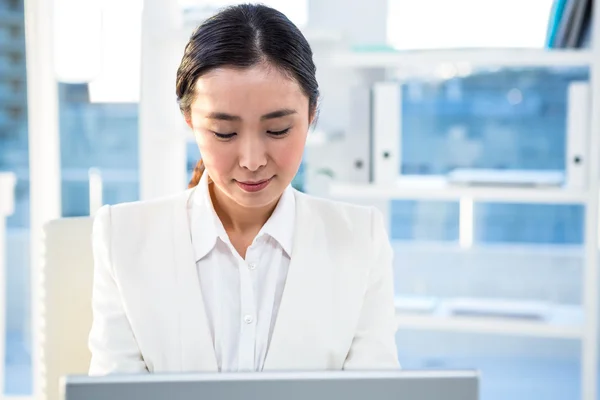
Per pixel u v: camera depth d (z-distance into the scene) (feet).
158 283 3.64
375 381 2.12
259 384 2.10
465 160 10.45
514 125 10.37
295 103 3.17
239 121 3.12
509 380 10.25
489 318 7.64
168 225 3.76
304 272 3.68
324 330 3.66
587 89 7.45
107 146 10.70
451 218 10.91
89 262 4.53
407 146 10.53
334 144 8.50
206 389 2.09
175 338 3.57
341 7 9.22
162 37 7.77
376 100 7.90
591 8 7.42
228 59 3.07
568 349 10.72
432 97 10.42
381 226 4.03
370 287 3.92
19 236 11.81
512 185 7.68
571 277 10.78
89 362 4.50
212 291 3.66
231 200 3.66
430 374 2.13
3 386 10.14
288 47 3.15
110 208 3.89
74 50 9.07
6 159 11.68
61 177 10.66
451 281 10.96
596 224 7.38
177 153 8.30
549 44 7.79
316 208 3.94
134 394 2.08
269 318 3.63
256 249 3.68
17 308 11.88
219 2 8.67
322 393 2.11
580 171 7.54
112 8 8.97
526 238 10.98
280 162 3.22
